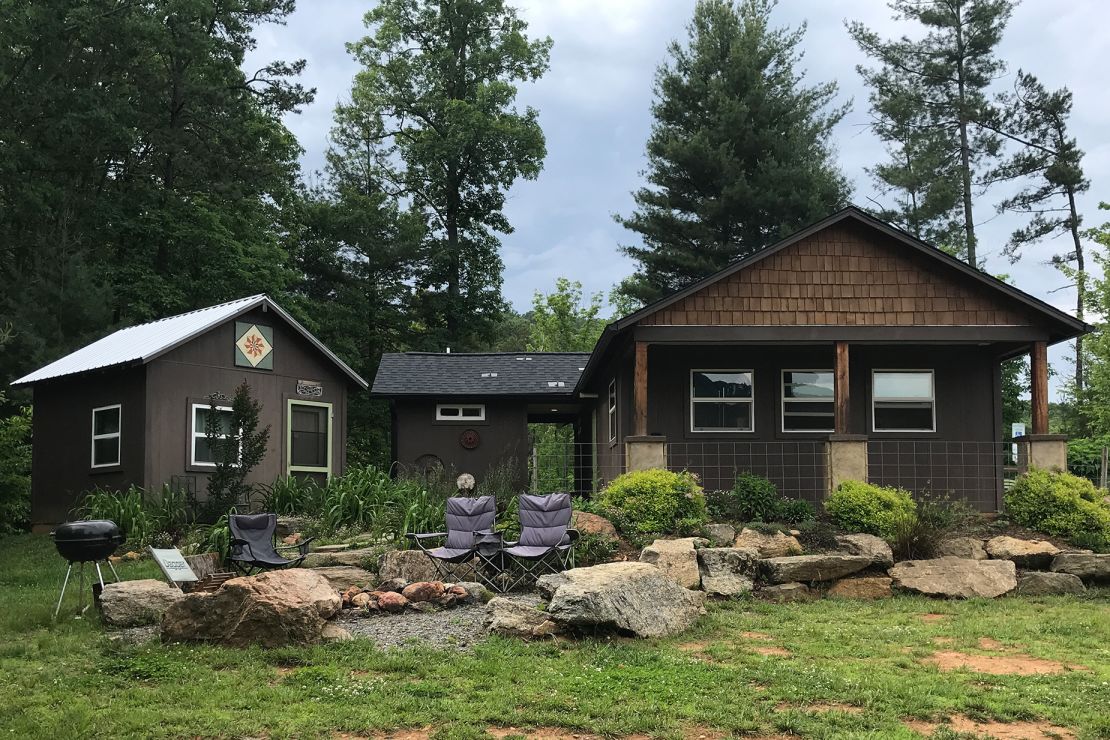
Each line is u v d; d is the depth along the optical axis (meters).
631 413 18.53
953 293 17.05
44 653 9.39
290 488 18.02
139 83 31.77
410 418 23.52
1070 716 7.47
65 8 29.44
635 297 38.34
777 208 35.78
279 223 37.72
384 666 8.84
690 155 36.50
